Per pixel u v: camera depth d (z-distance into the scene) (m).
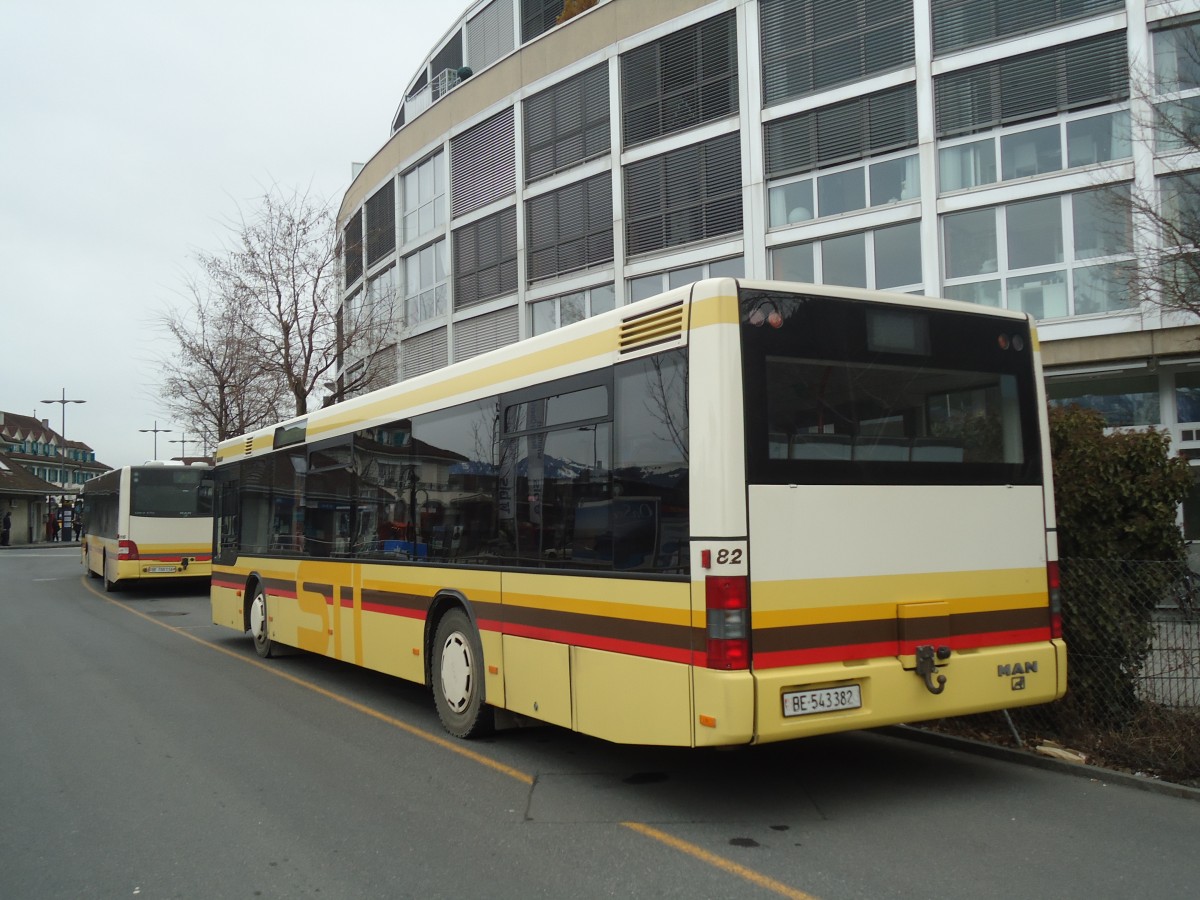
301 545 10.65
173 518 21.39
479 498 7.20
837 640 5.17
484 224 25.11
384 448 8.81
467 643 7.34
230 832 5.30
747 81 18.73
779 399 5.19
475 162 25.41
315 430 10.41
